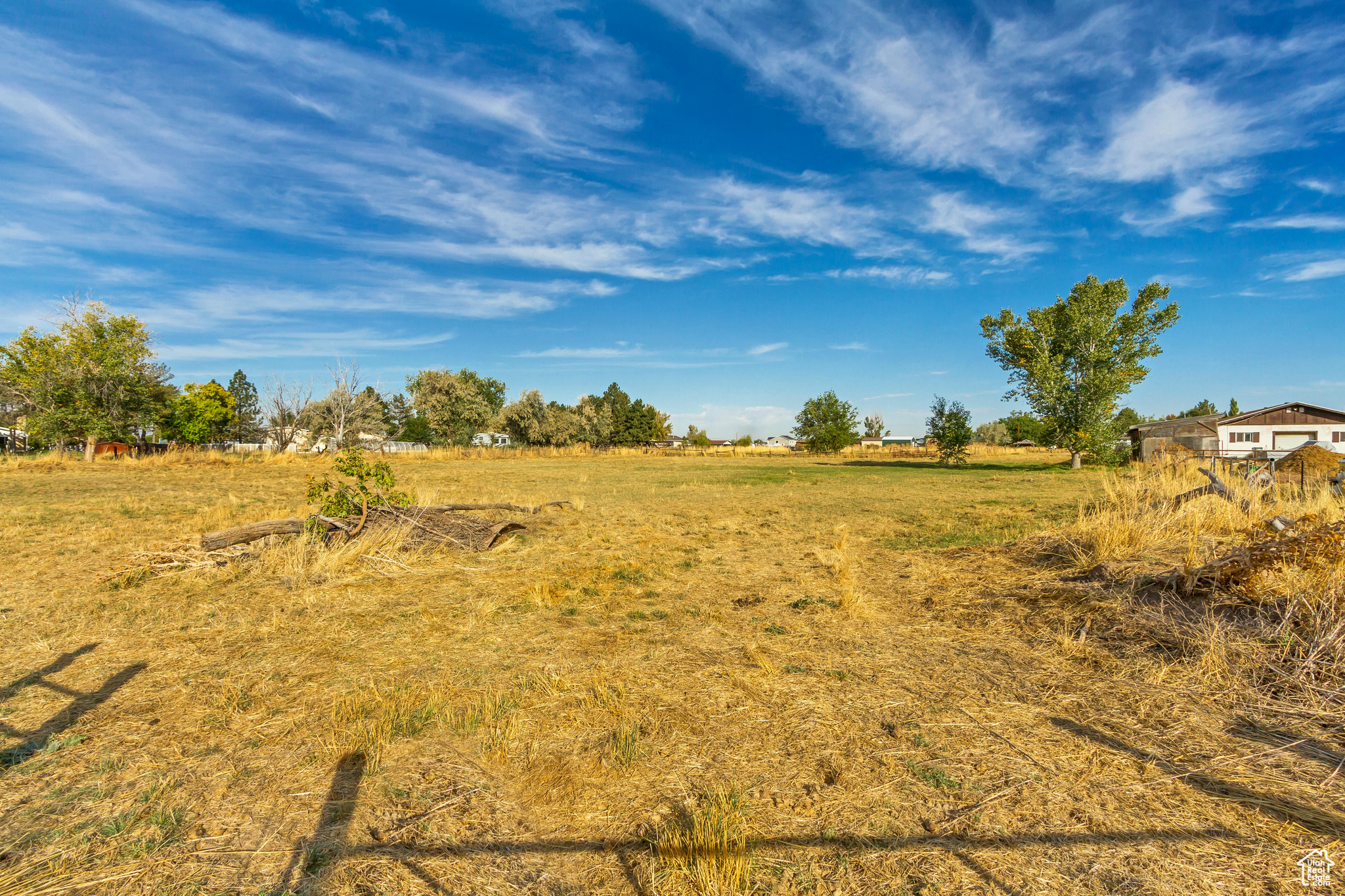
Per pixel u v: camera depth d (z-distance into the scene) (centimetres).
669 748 318
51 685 415
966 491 1795
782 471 3025
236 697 390
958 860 226
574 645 489
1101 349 3262
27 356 3138
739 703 372
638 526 1162
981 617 535
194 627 544
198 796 279
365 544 819
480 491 1847
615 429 7381
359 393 4603
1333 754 290
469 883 222
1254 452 1566
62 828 255
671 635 512
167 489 1792
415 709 368
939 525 1104
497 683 412
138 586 688
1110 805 258
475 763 307
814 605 590
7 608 602
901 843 237
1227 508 754
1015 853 229
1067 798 264
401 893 217
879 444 8994
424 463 3625
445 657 464
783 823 252
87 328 3188
